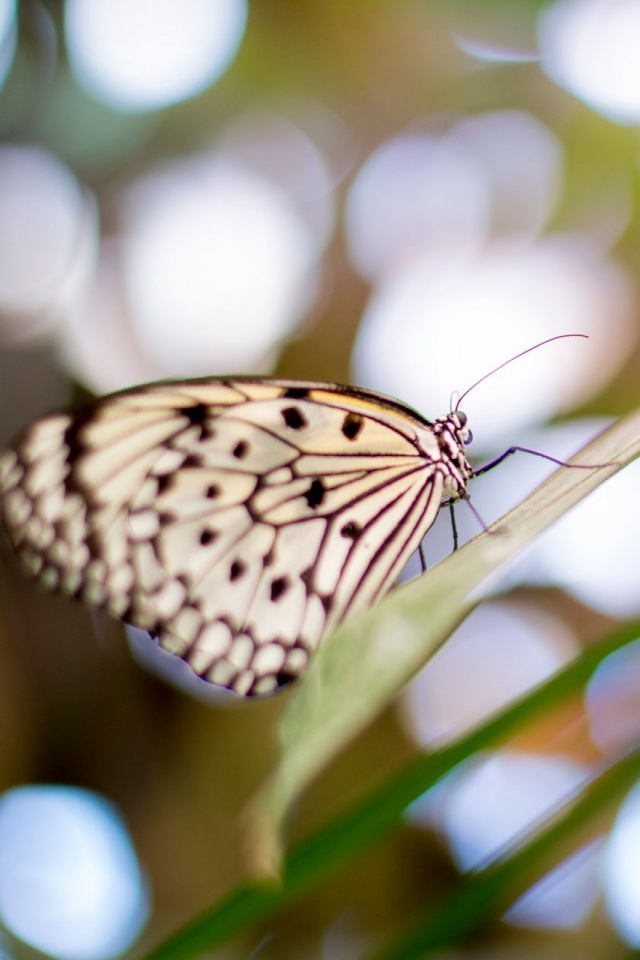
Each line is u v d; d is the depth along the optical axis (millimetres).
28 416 543
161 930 517
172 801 526
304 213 574
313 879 409
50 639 527
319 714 288
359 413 469
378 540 471
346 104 572
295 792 278
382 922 526
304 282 564
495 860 424
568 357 536
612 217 552
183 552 460
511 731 414
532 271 551
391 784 410
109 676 529
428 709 545
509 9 548
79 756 526
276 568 465
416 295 557
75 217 560
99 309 554
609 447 409
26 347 547
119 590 456
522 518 396
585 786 424
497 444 524
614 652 413
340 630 299
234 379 460
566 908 496
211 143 570
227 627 462
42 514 450
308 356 558
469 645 548
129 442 455
